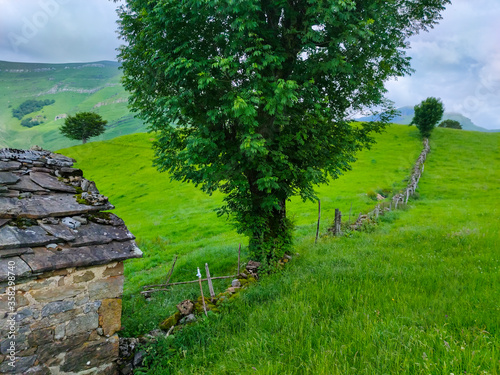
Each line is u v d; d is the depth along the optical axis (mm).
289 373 4066
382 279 7328
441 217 18828
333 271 8086
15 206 5078
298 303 6246
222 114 8617
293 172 9281
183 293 9414
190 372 4797
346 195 28953
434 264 8414
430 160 42531
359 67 9586
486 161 40469
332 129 10820
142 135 68812
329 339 4793
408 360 3855
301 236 16250
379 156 45000
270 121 9195
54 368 4840
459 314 5023
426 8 10219
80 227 5523
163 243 20125
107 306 5371
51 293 4785
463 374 3465
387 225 17312
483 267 7836
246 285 8406
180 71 8031
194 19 7445
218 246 16516
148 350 5605
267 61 7430
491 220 16266
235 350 4918
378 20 8391
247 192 10703
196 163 8766
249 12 7344
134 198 38562
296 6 8781
